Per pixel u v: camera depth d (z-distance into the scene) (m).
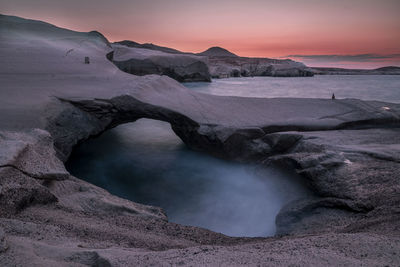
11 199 4.50
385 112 13.56
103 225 4.59
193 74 50.72
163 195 9.71
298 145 9.81
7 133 6.81
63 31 39.69
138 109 12.59
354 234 2.60
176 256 2.36
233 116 12.91
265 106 14.52
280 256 2.17
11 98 11.40
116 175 11.22
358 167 6.96
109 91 13.62
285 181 8.20
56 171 5.94
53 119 10.59
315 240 2.56
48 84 14.48
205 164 12.16
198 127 12.14
